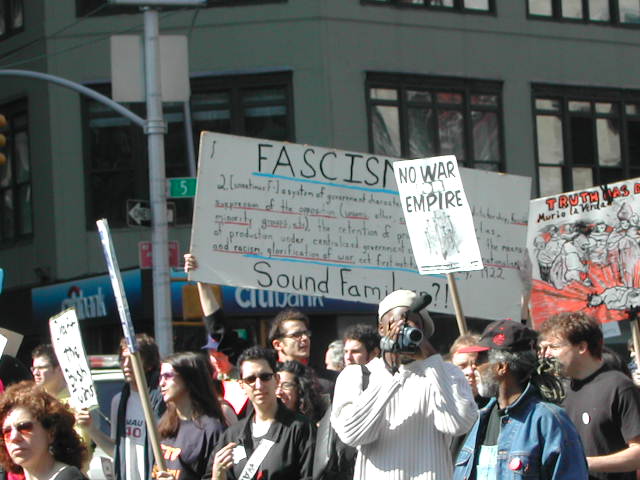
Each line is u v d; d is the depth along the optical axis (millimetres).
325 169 8305
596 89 22141
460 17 20828
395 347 4926
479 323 20641
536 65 21531
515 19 21375
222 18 19984
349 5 19922
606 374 5734
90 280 19953
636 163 22562
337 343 8219
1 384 7500
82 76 20406
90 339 20375
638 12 22812
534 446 4879
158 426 6621
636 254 8820
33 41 20844
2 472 5719
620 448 5656
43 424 4816
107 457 8211
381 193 8445
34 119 20891
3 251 21781
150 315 19062
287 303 19234
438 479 4906
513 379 5004
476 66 20906
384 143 20016
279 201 8148
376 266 8375
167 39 13961
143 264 13875
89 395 6629
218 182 7988
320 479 5859
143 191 20344
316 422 6957
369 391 4957
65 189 20500
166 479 5879
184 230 20094
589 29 22188
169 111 20141
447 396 4906
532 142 21359
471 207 8664
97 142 20484
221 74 19906
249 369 6156
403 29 20297
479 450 5164
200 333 18906
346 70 19797
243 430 6242
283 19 19844
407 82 20266
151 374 7148
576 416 5758
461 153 20672
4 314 21938
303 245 8188
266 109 19891
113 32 20281
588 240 9031
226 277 7941
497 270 8727
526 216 8867
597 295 8969
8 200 21781
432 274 7699
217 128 20016
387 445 4949
